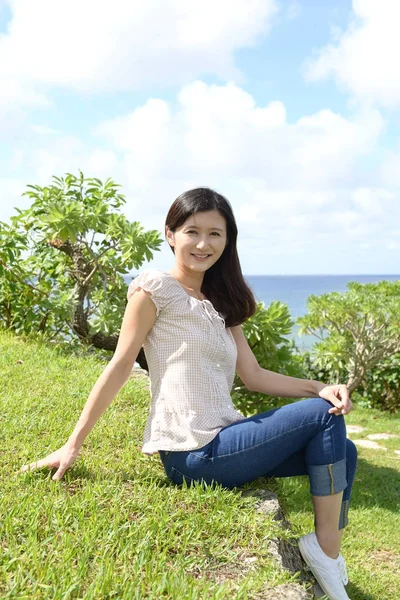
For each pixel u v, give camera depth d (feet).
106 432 11.83
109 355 24.57
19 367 17.24
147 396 15.43
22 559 6.59
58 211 22.75
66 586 6.20
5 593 6.03
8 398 13.38
